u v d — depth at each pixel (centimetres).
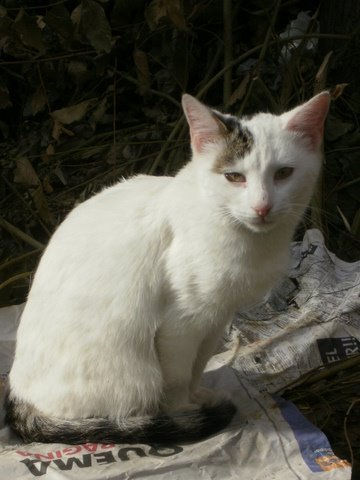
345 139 189
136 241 133
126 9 189
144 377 134
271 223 127
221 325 136
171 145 187
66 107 192
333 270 163
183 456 130
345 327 153
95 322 133
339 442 140
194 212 129
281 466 129
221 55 197
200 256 129
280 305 159
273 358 149
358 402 145
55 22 179
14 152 194
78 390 134
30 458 129
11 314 156
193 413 135
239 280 130
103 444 132
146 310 132
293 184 129
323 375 146
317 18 199
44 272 137
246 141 127
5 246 181
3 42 184
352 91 192
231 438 132
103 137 194
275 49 195
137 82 189
